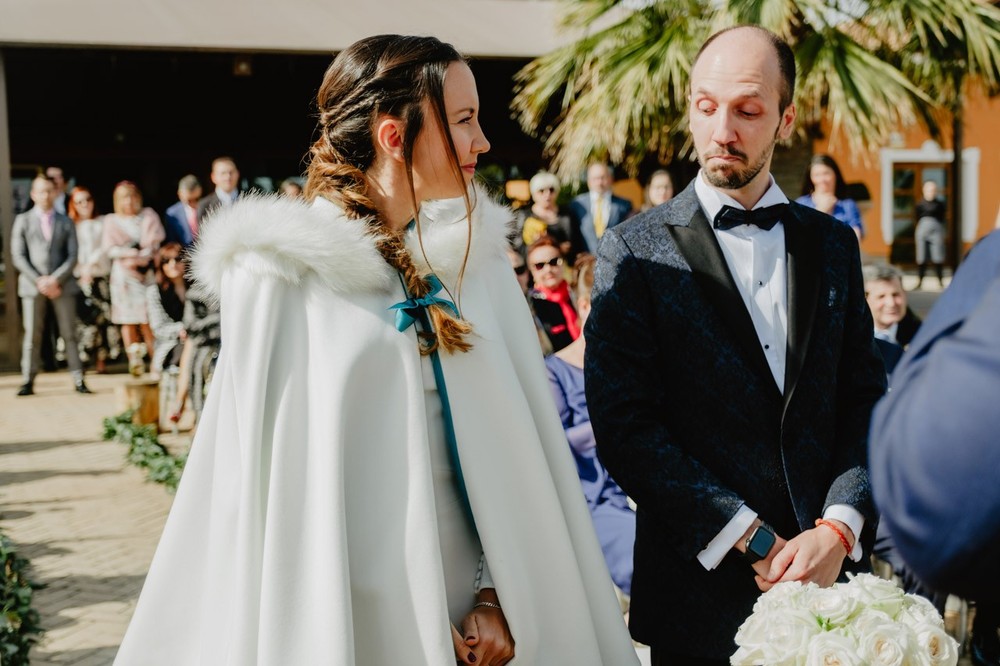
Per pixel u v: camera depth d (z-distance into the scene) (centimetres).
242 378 168
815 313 201
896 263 2039
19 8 988
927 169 2006
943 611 317
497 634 179
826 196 591
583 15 704
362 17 1046
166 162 1445
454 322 177
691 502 189
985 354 97
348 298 173
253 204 175
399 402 172
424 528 168
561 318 547
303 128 1459
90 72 1377
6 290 1045
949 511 97
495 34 1048
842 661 153
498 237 199
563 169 732
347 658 156
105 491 586
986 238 107
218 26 1005
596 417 201
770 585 187
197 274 178
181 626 174
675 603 201
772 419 196
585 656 188
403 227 186
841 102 589
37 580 432
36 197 912
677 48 616
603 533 336
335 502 162
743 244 205
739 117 198
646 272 203
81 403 880
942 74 666
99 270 1041
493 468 182
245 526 164
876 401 205
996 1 733
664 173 809
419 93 175
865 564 203
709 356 197
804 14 607
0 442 724
